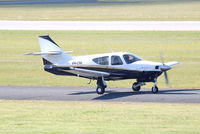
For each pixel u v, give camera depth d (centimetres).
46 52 9350
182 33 19612
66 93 9219
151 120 6256
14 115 6744
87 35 19862
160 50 16200
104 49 16625
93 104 7819
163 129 5484
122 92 9231
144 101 8056
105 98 8494
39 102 8106
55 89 9831
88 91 9488
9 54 16038
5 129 5575
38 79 11500
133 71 8800
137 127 5697
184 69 12838
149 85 10381
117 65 8875
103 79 9000
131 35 19538
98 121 6222
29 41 18788
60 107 7500
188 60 14375
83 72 8912
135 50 16288
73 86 10350
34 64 14088
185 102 7875
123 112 6931
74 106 7606
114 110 7125
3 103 8000
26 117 6556
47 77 11800
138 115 6656
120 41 18188
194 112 6862
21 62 14475
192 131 5347
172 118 6388
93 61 8994
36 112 7000
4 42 18550
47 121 6238
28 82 11031
